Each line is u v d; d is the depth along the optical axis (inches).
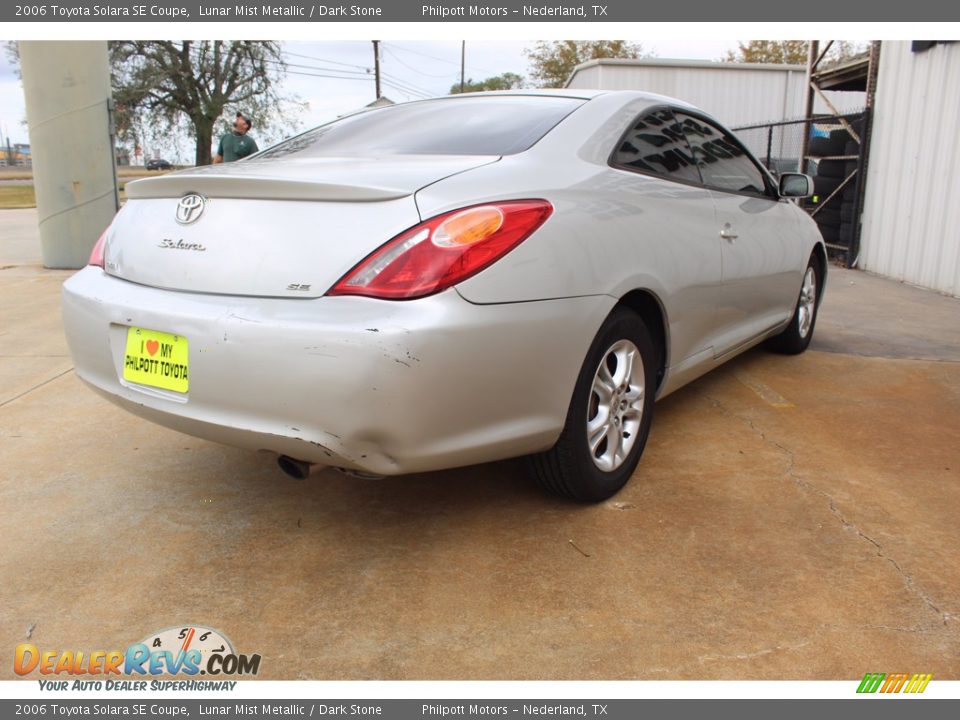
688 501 103.5
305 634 76.3
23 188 1421.0
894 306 246.8
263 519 99.6
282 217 78.7
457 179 80.9
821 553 90.1
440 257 74.2
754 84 625.9
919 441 125.6
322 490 107.8
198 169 98.1
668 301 106.3
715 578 85.0
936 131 277.7
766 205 147.4
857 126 340.8
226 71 1164.5
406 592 83.0
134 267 88.5
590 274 88.5
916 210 291.6
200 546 92.7
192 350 78.7
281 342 73.7
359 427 73.3
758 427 131.7
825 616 78.2
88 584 84.7
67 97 307.6
